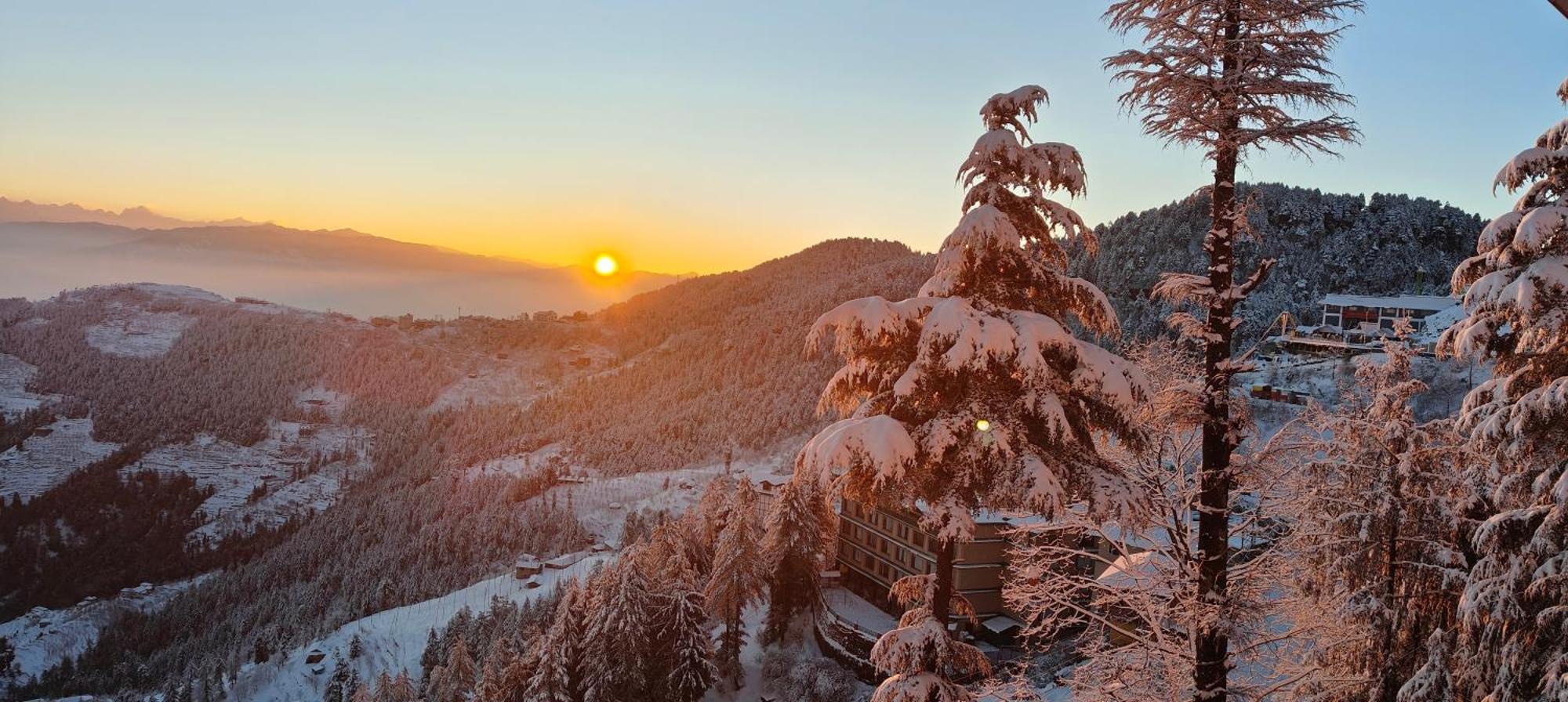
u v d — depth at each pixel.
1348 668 18.16
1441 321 83.69
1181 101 11.38
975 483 10.80
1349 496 19.14
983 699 13.80
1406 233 153.38
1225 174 11.60
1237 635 11.30
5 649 145.75
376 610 131.38
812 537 57.59
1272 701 14.28
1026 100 10.73
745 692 56.69
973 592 48.19
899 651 11.12
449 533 163.88
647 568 58.38
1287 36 10.97
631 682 48.66
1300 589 15.93
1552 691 12.75
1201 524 12.02
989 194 10.96
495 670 59.88
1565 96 13.16
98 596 180.12
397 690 69.88
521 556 137.12
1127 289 130.50
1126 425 11.11
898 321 10.84
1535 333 12.76
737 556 56.09
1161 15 11.42
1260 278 11.27
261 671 102.94
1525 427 13.26
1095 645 13.77
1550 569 12.98
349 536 184.12
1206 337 11.71
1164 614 12.64
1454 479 18.39
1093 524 12.66
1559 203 12.59
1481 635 15.52
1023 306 11.21
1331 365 60.03
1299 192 162.12
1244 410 11.80
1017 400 10.55
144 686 121.12
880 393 11.61
